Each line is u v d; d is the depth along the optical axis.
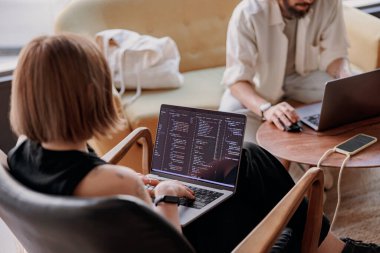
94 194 1.08
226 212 1.69
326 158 1.86
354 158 1.85
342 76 2.44
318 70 2.55
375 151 1.89
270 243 1.27
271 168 1.79
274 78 2.43
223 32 3.09
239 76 2.38
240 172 1.79
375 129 2.05
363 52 2.89
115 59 2.71
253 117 2.37
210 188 1.67
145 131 1.83
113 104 1.18
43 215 0.97
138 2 2.92
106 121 1.15
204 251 1.57
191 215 1.52
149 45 2.72
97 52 1.12
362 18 2.96
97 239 0.97
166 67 2.74
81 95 1.08
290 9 2.30
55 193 1.09
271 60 2.40
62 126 1.08
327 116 2.01
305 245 1.56
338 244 1.74
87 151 1.19
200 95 2.71
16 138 2.87
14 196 1.03
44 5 3.03
